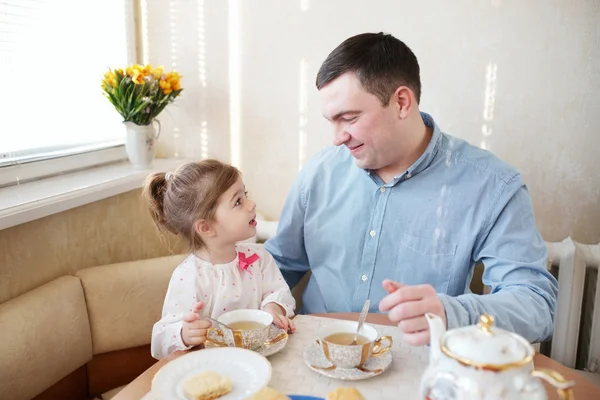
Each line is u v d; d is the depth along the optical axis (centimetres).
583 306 165
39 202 125
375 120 113
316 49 170
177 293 110
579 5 150
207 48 179
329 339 89
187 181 113
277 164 183
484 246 122
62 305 130
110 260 163
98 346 142
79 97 166
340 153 139
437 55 161
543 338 105
